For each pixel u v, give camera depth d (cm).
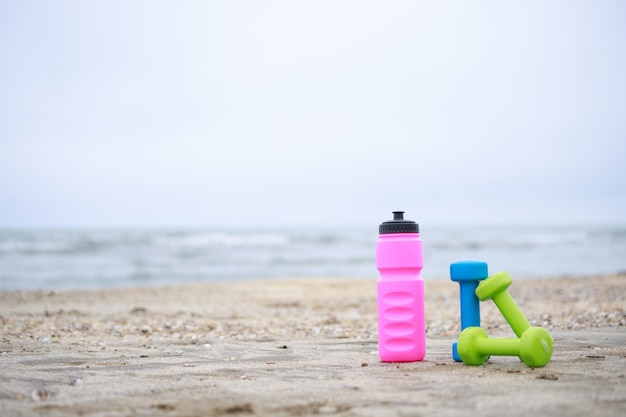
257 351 200
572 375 154
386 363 174
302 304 368
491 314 292
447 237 1574
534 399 138
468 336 166
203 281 686
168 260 943
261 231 2184
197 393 148
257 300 394
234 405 138
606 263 862
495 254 1045
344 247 1212
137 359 187
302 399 142
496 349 163
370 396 142
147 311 328
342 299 396
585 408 132
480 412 131
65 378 163
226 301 388
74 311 321
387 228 176
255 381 157
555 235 1636
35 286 614
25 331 251
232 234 1605
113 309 339
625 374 154
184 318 296
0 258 928
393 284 175
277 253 1085
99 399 145
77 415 136
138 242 1209
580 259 935
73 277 706
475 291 170
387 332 175
